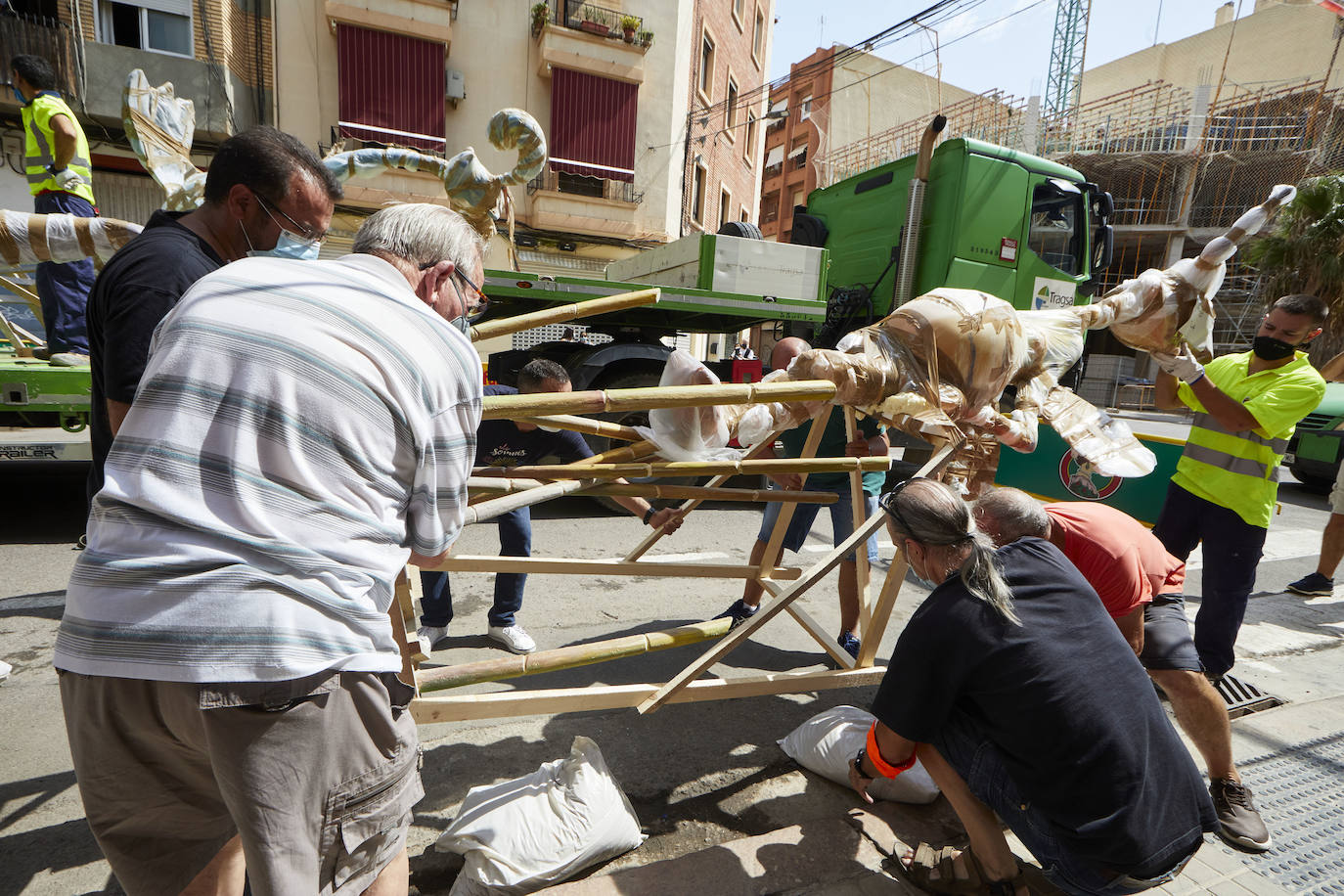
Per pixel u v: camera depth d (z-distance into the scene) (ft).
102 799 3.47
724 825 6.72
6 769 6.87
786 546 11.06
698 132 52.80
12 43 31.30
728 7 57.21
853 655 10.28
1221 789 6.89
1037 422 7.58
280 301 3.24
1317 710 9.21
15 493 17.07
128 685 3.06
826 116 74.13
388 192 39.86
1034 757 4.97
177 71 34.01
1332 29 70.90
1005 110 67.72
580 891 5.50
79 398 12.91
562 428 5.66
